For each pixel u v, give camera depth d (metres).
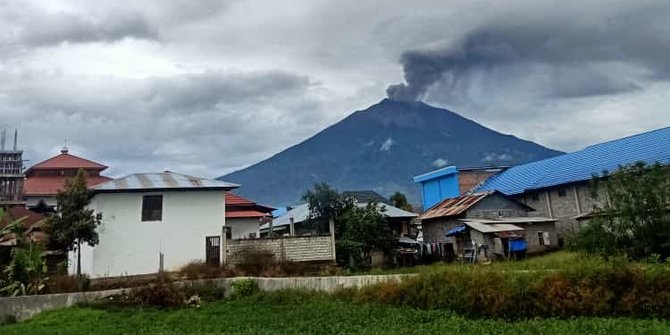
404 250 36.50
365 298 17.98
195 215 32.16
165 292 21.09
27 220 34.81
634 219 20.89
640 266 14.05
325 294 19.80
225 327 16.05
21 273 24.48
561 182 37.12
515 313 14.20
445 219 37.84
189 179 34.00
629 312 13.05
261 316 17.44
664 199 20.77
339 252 32.19
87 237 27.97
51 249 28.83
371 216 34.94
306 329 14.69
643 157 34.84
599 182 24.47
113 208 30.78
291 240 30.30
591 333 11.27
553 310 13.74
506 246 31.00
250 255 28.84
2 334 17.34
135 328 16.80
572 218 36.53
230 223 43.31
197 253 31.66
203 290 22.09
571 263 16.52
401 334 12.66
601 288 13.61
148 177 33.91
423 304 16.27
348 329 14.10
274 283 21.81
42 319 19.55
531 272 15.25
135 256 30.62
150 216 31.44
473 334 12.18
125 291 21.98
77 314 19.45
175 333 15.38
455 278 16.12
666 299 12.76
